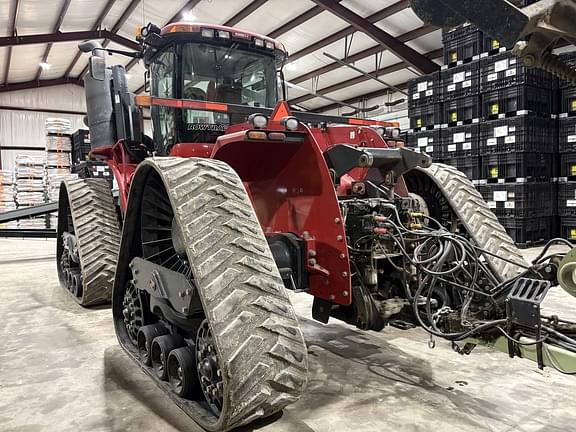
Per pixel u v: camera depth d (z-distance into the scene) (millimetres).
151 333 2539
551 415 2078
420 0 1131
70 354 2969
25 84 19109
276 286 1834
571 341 1673
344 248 2307
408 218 2553
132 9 12602
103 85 4055
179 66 3402
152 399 2291
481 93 7500
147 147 4012
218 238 1839
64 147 11211
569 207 7500
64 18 12805
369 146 2883
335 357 2840
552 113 7453
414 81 8648
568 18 1030
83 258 3986
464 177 3207
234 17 12156
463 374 2561
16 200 12195
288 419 2043
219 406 1946
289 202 2604
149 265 2490
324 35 12820
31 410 2184
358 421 2023
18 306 4316
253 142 2344
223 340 1653
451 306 2576
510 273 2658
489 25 1080
